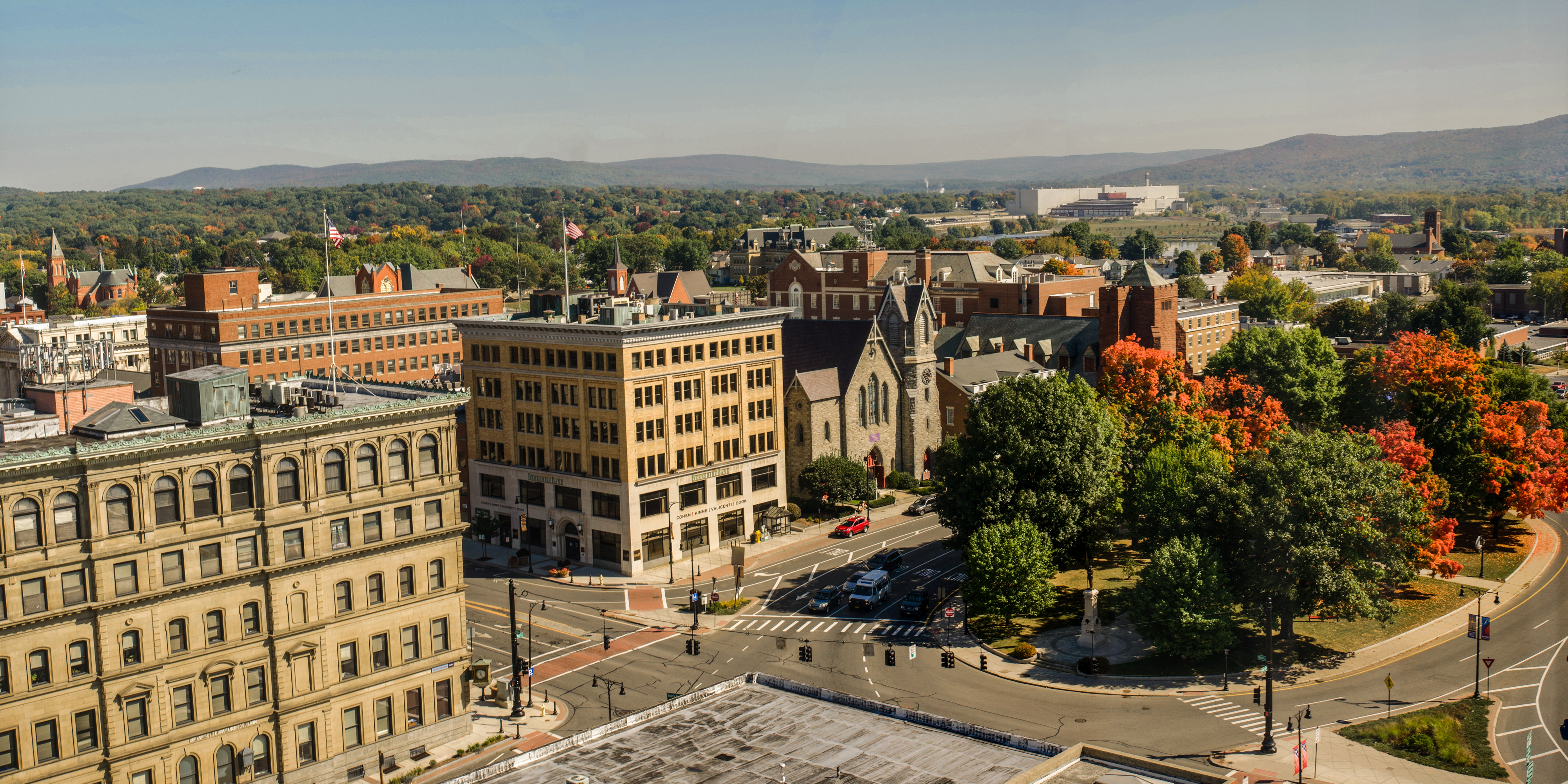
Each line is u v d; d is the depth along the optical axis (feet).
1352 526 271.69
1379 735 232.94
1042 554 306.35
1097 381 489.26
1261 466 282.15
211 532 216.13
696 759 181.06
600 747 187.32
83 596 202.49
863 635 313.94
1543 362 571.69
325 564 231.91
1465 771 216.13
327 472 232.32
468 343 412.36
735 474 406.62
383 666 243.19
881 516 441.68
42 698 197.77
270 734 226.58
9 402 249.96
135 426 219.41
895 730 191.21
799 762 178.40
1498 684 258.78
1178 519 297.53
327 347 586.04
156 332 584.40
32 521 196.75
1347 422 429.79
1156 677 274.57
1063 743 235.61
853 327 472.03
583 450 380.78
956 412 499.92
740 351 404.36
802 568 377.91
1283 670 275.59
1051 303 618.85
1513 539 378.32
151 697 209.97
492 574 379.35
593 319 393.09
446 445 251.80
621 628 324.19
